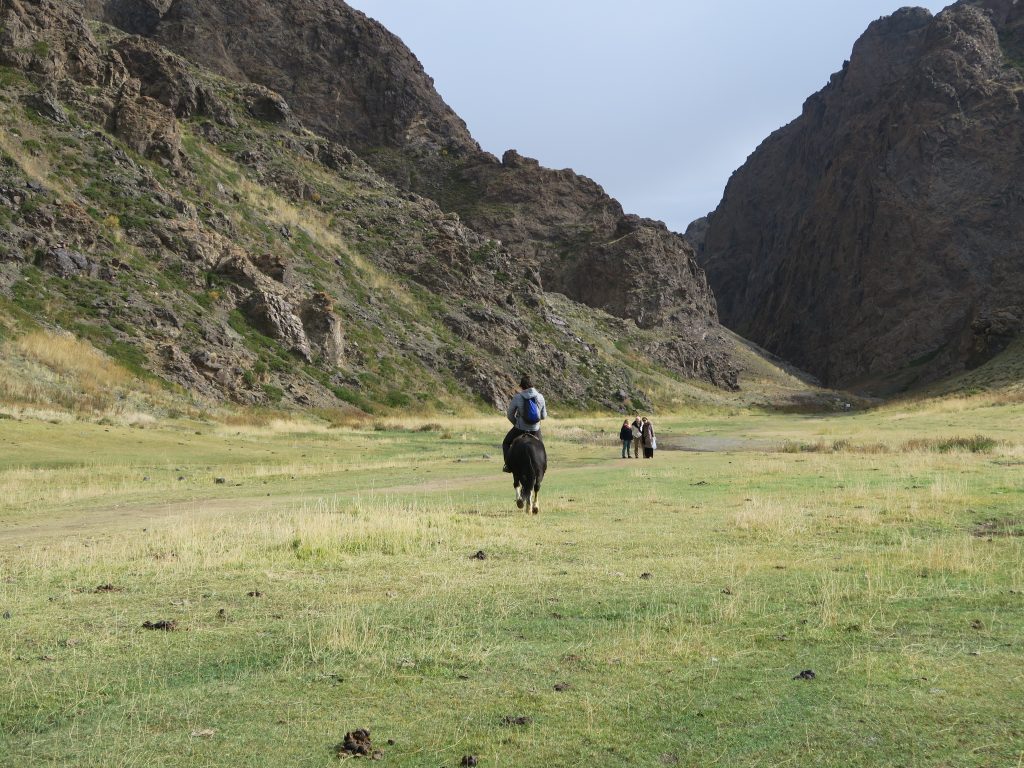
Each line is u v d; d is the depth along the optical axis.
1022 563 8.69
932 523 11.93
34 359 39.16
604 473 23.67
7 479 22.30
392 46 159.00
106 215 55.50
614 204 152.38
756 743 4.27
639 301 132.50
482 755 4.18
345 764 4.07
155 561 9.86
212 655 5.95
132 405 40.09
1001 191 155.12
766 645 6.00
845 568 8.75
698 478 20.81
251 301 59.25
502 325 88.25
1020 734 4.29
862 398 139.38
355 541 10.90
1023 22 178.75
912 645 5.90
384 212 97.81
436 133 158.12
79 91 65.12
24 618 7.11
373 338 70.12
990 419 48.44
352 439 43.09
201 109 91.06
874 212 171.75
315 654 5.88
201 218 65.00
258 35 145.38
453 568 9.25
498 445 43.47
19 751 4.28
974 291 149.62
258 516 14.83
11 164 51.69
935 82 168.75
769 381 139.62
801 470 22.16
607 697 4.98
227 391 49.38
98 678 5.45
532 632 6.46
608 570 8.89
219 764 4.10
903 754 4.10
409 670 5.55
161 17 137.38
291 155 98.69
